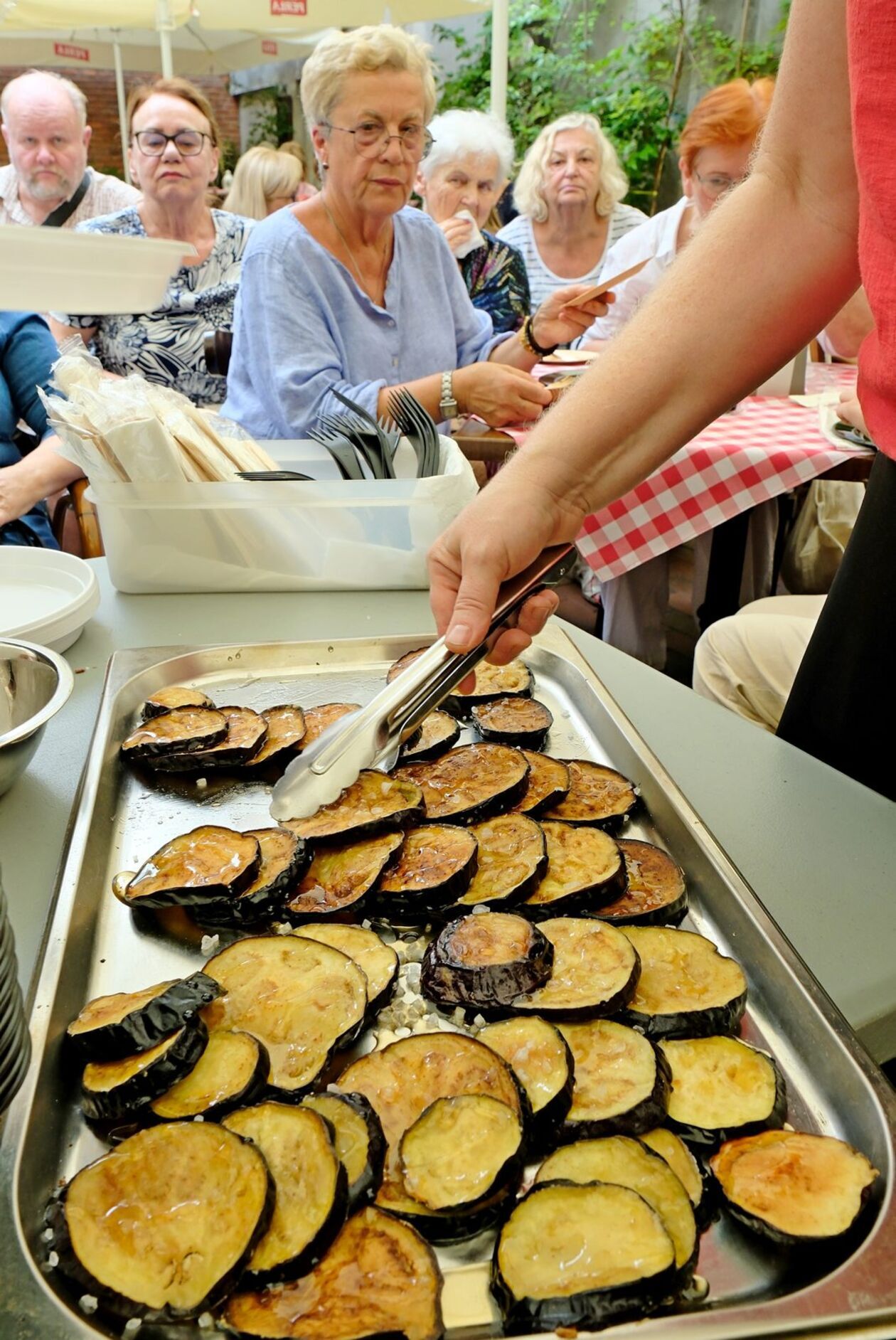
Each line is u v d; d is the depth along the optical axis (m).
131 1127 0.61
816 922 0.80
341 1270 0.51
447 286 2.69
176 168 2.95
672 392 0.92
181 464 1.40
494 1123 0.58
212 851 0.84
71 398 1.39
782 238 0.90
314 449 1.62
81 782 0.94
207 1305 0.49
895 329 0.83
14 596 1.41
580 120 3.74
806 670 1.17
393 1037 0.69
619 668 1.26
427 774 0.98
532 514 0.89
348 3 4.52
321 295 2.34
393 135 2.22
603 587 2.96
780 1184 0.55
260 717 1.08
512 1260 0.51
